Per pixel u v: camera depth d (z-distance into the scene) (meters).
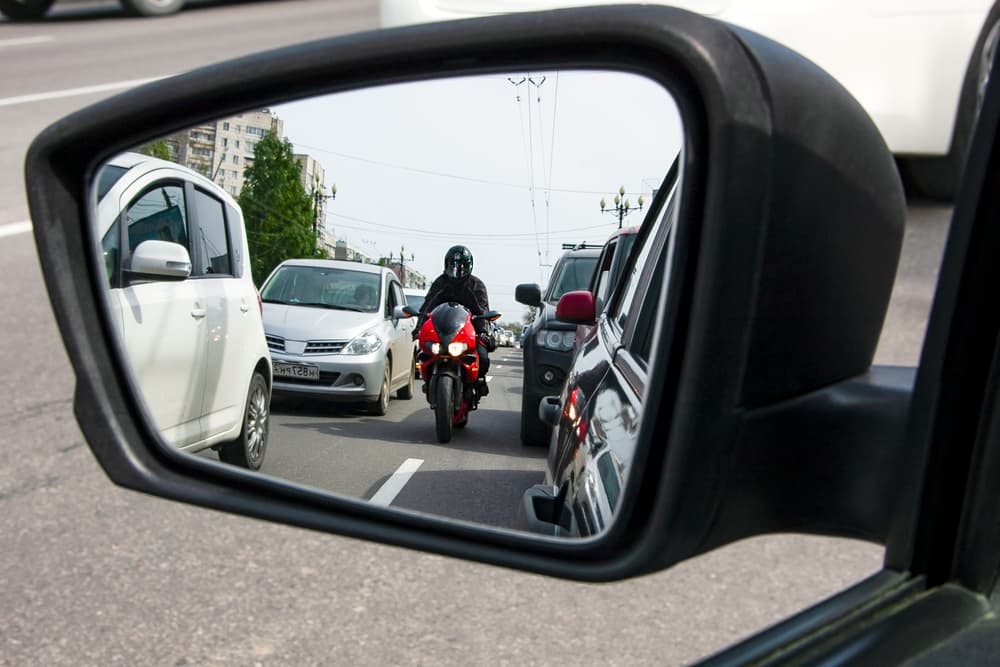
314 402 1.65
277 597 3.13
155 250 1.39
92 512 3.89
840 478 0.86
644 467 0.81
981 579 0.86
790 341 0.81
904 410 0.85
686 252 0.77
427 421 2.67
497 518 1.48
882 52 3.77
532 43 0.89
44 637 2.90
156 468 1.26
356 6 14.12
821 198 0.80
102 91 10.72
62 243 1.19
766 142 0.75
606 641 2.87
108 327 1.25
